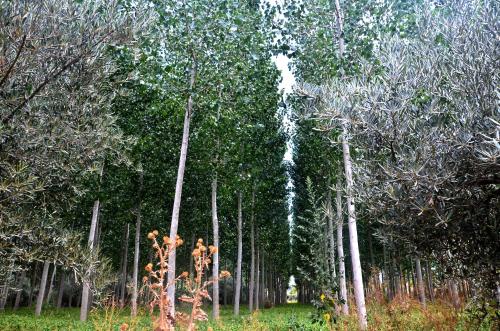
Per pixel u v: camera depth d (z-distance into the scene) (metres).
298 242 23.92
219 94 11.34
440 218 3.77
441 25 5.14
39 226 5.45
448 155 3.80
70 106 5.60
